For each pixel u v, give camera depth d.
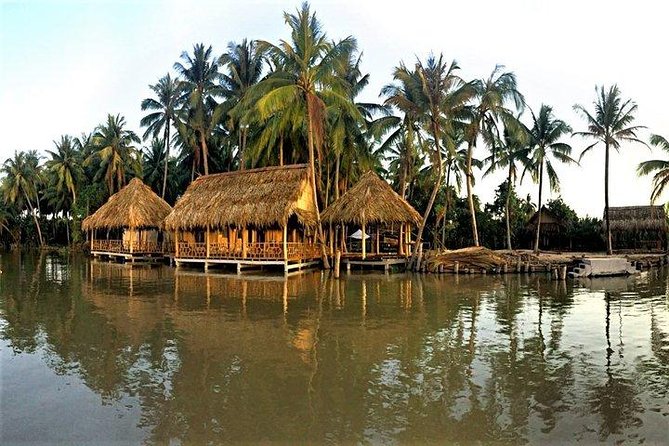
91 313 13.54
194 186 30.81
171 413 6.61
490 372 8.33
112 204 37.25
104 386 7.63
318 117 25.09
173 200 52.53
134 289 18.75
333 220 26.75
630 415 6.55
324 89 25.48
